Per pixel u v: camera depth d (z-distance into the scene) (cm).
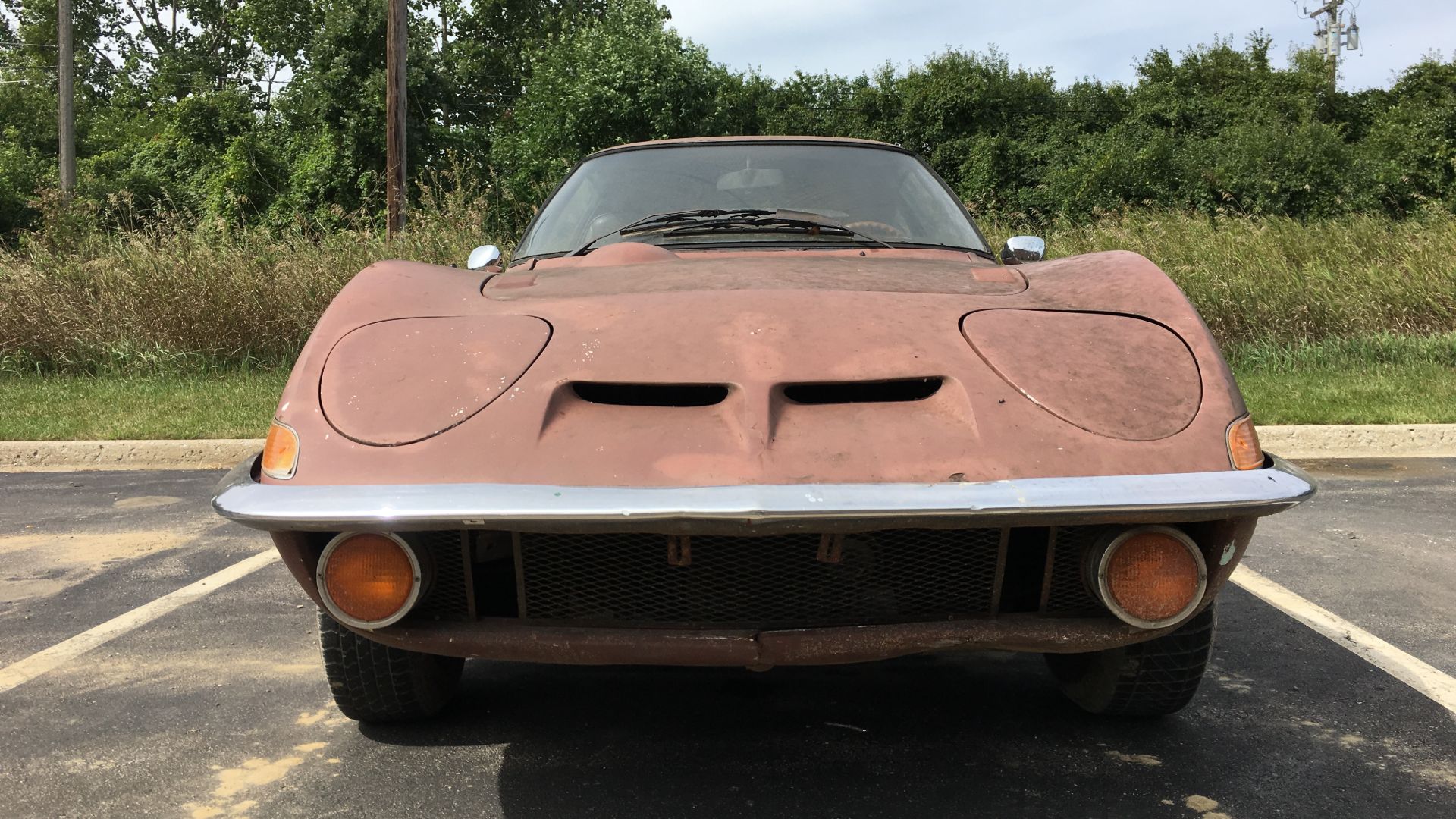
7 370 896
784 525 161
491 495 164
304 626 322
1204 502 164
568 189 332
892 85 3356
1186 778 213
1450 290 885
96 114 4491
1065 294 221
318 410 186
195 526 465
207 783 214
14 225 2739
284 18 2998
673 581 184
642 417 181
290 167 2572
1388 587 354
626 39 2306
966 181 2961
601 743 231
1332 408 675
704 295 214
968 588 187
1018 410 181
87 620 331
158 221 1009
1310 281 908
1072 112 3197
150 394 788
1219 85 3259
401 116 1287
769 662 180
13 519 486
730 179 315
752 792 207
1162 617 175
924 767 218
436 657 233
